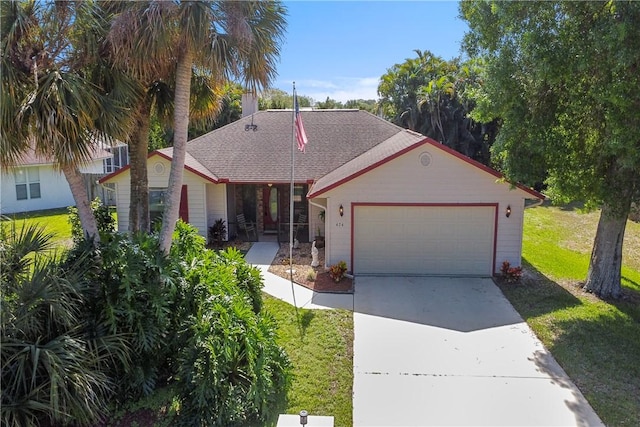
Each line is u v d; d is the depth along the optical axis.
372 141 20.31
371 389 8.11
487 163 35.25
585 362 9.03
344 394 7.93
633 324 10.88
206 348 7.13
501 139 11.90
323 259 16.28
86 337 6.84
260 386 7.18
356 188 14.34
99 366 6.84
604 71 9.64
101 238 8.50
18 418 5.70
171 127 11.88
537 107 11.47
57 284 6.45
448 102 34.84
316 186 16.28
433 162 14.04
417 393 7.99
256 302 10.58
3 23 7.40
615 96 9.12
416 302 12.28
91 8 8.24
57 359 5.91
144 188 11.51
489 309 11.82
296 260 16.19
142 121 10.95
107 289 7.31
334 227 14.60
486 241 14.45
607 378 8.45
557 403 7.68
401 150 13.91
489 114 11.93
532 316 11.33
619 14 9.09
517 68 11.00
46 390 6.04
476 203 14.19
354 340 10.00
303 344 9.73
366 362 9.05
